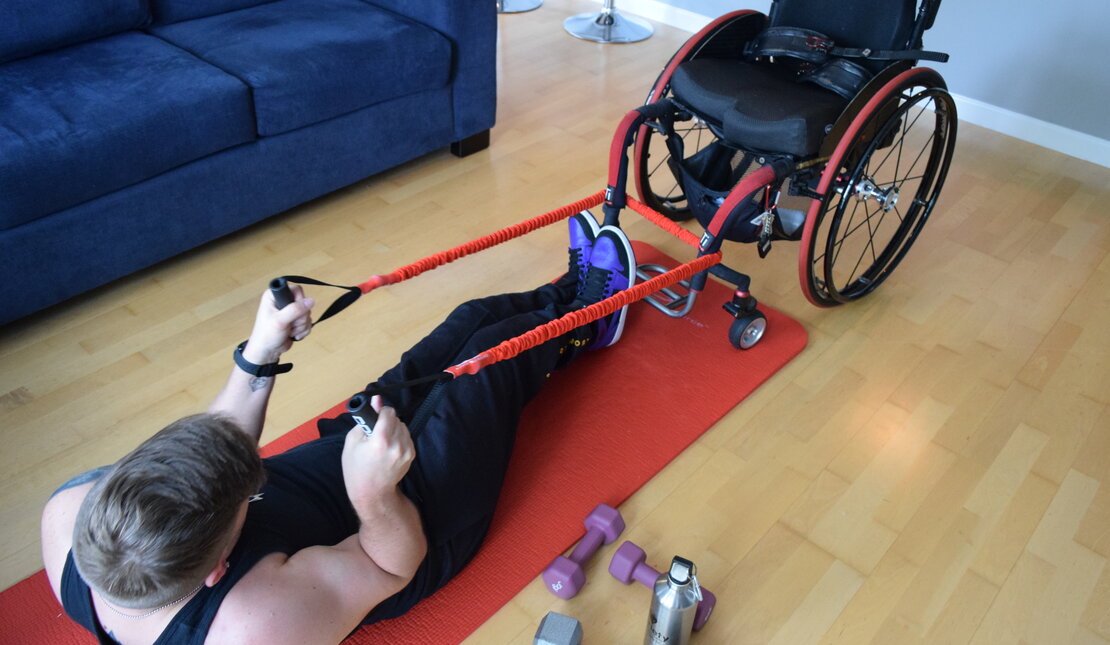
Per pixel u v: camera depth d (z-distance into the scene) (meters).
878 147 2.00
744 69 2.09
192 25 2.55
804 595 1.53
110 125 1.97
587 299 1.90
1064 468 1.80
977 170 2.93
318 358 1.99
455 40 2.62
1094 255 2.50
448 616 1.45
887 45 2.00
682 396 1.92
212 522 0.83
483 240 1.73
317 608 1.01
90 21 2.32
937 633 1.48
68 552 1.01
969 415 1.93
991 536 1.65
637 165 2.32
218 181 2.24
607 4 3.88
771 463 1.79
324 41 2.39
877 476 1.77
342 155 2.51
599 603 1.50
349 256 2.37
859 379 2.02
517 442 1.79
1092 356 2.12
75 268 2.05
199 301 2.17
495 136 3.03
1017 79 3.06
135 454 0.85
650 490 1.72
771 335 2.12
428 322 2.12
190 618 0.94
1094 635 1.48
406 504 1.12
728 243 2.50
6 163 1.82
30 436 1.77
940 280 2.38
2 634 1.39
